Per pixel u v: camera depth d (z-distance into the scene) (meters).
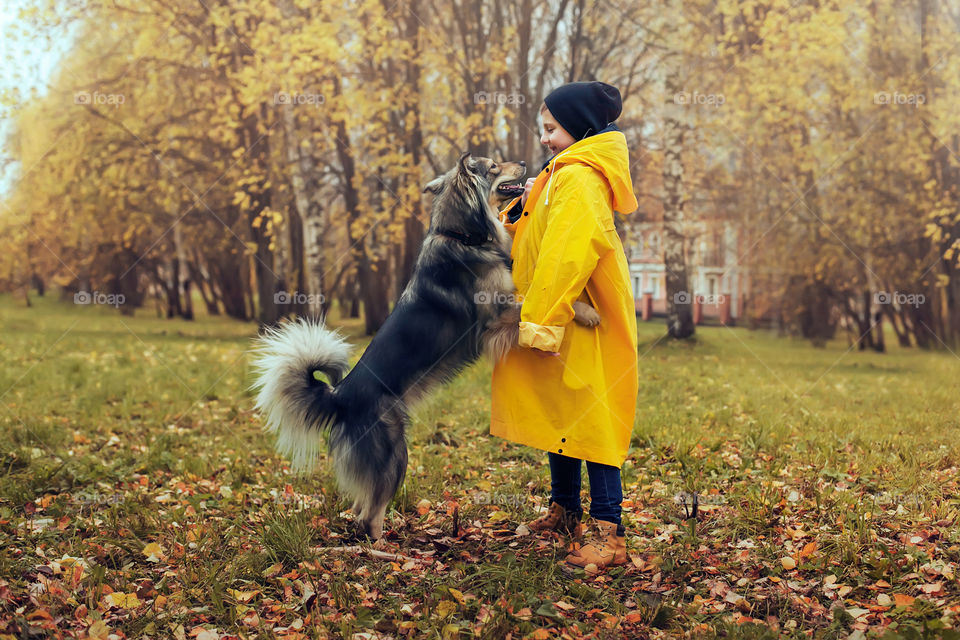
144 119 12.18
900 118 10.65
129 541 2.93
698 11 10.67
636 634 2.19
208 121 12.14
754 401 6.11
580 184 2.55
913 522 3.04
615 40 10.77
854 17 10.66
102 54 11.55
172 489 3.78
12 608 2.32
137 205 12.95
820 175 11.11
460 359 3.15
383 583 2.55
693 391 6.80
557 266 2.49
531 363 2.73
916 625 2.08
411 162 10.97
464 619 2.29
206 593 2.48
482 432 5.11
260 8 10.55
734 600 2.37
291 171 10.80
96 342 10.37
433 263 3.12
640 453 4.36
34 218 12.80
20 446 4.43
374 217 11.32
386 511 3.36
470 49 10.86
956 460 4.01
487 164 3.38
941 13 10.44
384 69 11.19
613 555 2.68
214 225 13.90
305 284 12.92
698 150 11.63
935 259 10.75
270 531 2.93
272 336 3.10
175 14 11.23
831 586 2.45
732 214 11.96
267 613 2.37
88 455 4.41
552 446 2.65
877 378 7.75
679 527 3.14
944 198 10.53
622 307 2.65
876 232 10.90
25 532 3.00
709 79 11.12
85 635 2.17
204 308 19.42
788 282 11.66
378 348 3.09
